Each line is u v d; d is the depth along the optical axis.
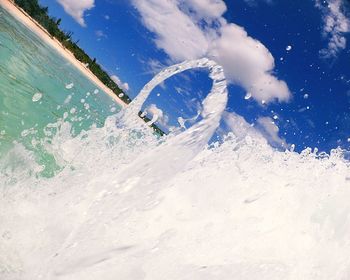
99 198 1.98
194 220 2.05
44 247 1.93
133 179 2.05
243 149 2.47
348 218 2.12
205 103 2.13
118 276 1.79
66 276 1.75
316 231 2.09
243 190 2.21
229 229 2.04
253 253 1.98
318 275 1.97
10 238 1.92
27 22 33.34
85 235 1.87
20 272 1.74
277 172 2.35
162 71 2.51
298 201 2.20
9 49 13.60
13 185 2.40
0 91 6.41
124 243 1.88
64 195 2.32
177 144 2.15
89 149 3.04
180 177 2.14
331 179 2.32
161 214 2.01
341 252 2.04
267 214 2.12
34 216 2.11
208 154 2.36
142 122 2.93
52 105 8.95
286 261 1.98
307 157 2.48
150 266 1.85
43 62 19.45
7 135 3.87
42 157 3.48
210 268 1.89
